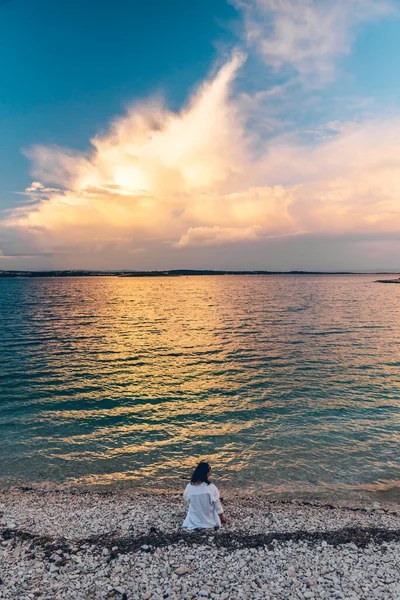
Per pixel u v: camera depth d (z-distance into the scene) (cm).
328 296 10969
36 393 2136
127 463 1359
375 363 2800
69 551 859
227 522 991
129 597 715
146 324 5081
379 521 1011
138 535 928
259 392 2155
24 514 1034
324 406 1925
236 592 727
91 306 8144
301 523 992
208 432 1623
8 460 1370
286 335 4062
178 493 1167
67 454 1423
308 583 752
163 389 2216
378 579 765
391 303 8306
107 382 2353
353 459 1383
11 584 748
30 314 6306
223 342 3709
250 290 15400
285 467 1326
